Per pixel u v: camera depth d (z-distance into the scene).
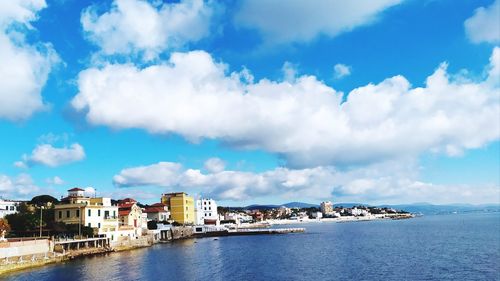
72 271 77.62
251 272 76.50
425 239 147.38
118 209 142.50
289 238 167.75
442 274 71.19
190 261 92.75
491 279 66.00
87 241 111.75
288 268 81.00
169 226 174.38
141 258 99.12
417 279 67.19
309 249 118.38
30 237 99.06
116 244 121.81
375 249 115.19
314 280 67.62
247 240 159.12
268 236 183.12
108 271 78.00
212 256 102.94
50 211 122.25
